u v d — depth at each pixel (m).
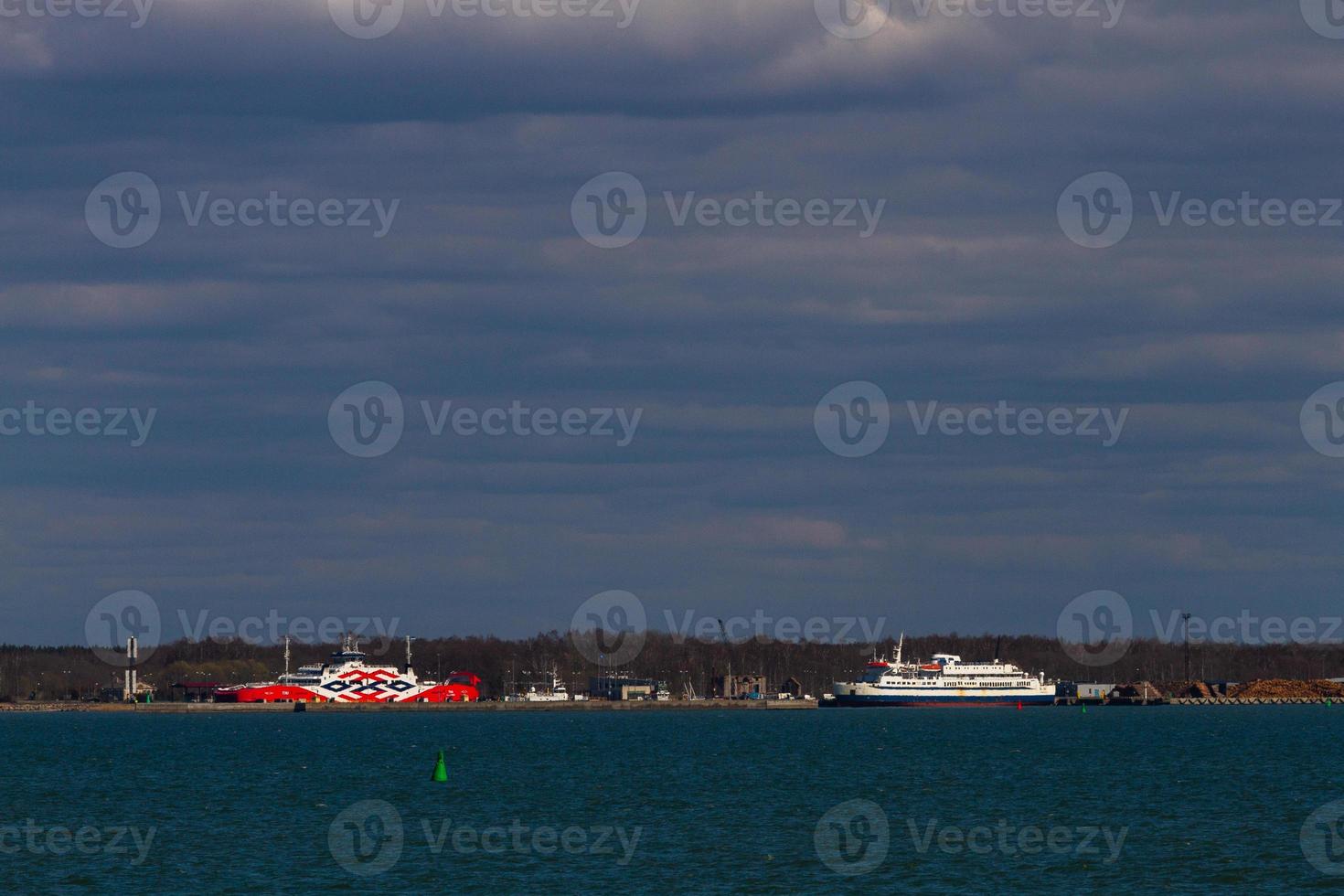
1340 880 99.31
